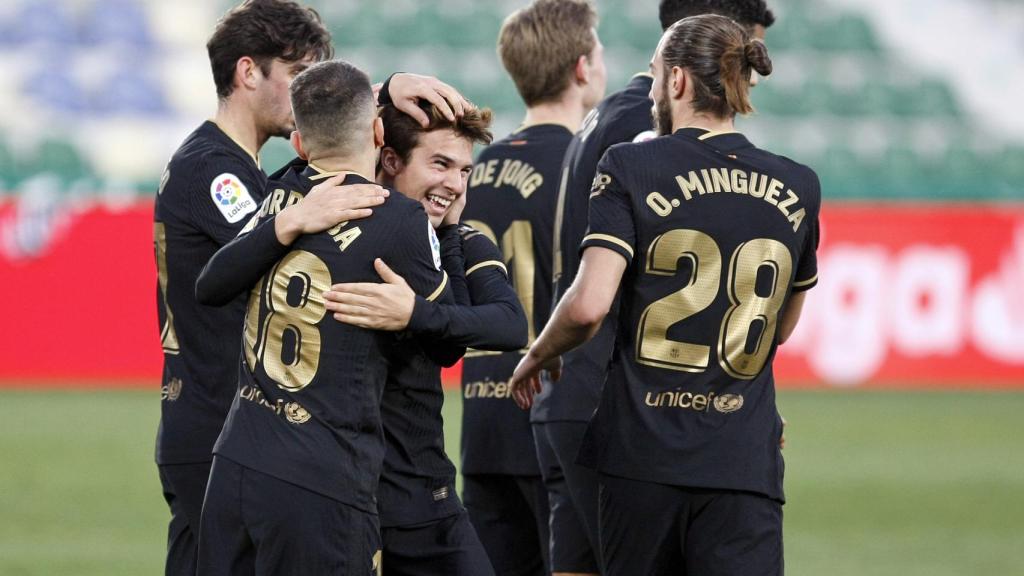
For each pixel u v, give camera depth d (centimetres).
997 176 6378
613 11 6769
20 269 4553
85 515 2705
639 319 1247
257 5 1440
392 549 1261
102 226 4569
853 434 3834
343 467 1148
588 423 1430
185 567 1454
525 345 1248
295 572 1142
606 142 1495
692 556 1247
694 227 1228
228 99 1452
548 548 1694
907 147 6481
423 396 1255
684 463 1221
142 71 6469
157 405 4181
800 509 2853
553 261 1666
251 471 1150
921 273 4669
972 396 4575
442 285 1194
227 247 1194
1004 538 2584
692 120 1272
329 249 1163
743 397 1245
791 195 1253
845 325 4688
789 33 6944
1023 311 4694
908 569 2316
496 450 1691
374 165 1246
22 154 6084
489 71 6575
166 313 1445
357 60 6638
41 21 6569
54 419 3906
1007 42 6975
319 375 1155
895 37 6956
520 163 1725
